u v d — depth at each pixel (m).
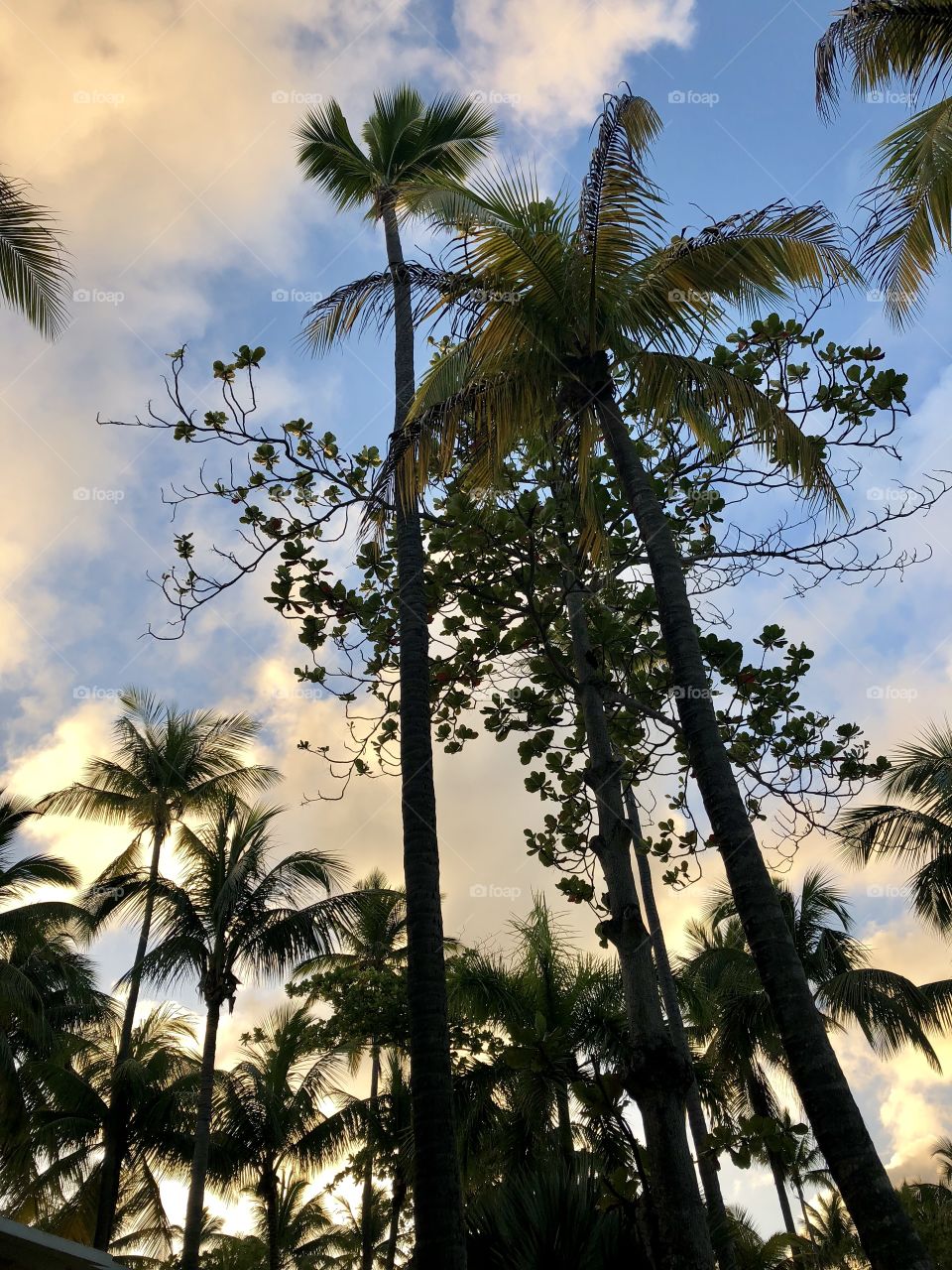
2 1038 20.08
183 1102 21.78
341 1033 20.61
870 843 21.00
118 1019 24.55
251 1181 23.70
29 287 12.88
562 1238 7.98
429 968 7.86
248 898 20.69
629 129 8.59
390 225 13.55
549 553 10.58
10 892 23.25
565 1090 15.19
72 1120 21.09
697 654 7.43
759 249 8.41
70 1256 5.95
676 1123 7.76
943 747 21.09
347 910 21.09
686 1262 7.00
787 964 6.06
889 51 10.32
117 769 24.50
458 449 9.21
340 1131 22.83
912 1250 4.96
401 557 10.19
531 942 17.89
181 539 9.44
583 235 8.52
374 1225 26.80
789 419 8.75
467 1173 16.00
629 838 9.28
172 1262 25.92
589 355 8.70
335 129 15.01
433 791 8.86
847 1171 5.30
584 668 10.21
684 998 20.64
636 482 8.25
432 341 12.33
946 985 21.61
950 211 9.36
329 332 10.27
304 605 10.16
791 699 10.22
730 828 6.62
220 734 25.55
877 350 8.55
